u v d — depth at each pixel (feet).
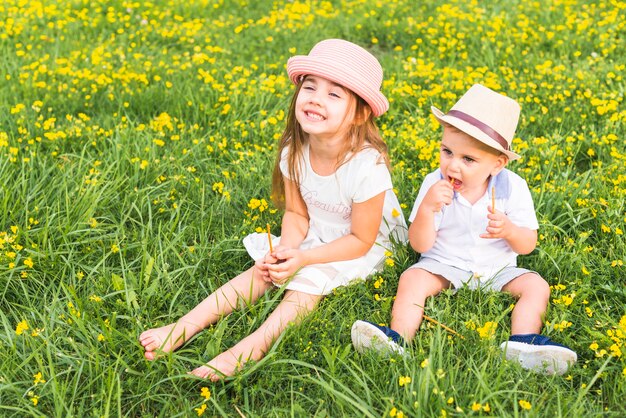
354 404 8.11
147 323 10.07
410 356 8.99
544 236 11.41
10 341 9.27
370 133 10.49
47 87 17.16
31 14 22.67
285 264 10.11
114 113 16.28
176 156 14.15
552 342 8.91
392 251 11.19
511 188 10.27
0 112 15.49
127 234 12.01
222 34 21.83
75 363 9.21
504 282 10.27
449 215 10.47
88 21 22.65
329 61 9.61
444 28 21.34
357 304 10.39
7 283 10.48
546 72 17.48
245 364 9.14
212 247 11.35
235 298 10.29
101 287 10.60
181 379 9.09
